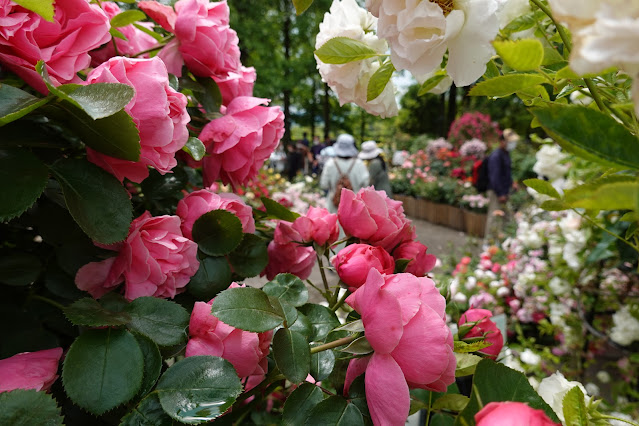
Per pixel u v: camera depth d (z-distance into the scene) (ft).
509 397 1.36
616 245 4.33
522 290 8.83
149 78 1.84
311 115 65.46
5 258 1.88
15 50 1.77
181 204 2.36
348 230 2.40
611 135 1.03
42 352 1.63
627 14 0.70
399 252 2.39
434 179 28.07
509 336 9.18
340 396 1.70
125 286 2.04
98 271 2.01
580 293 6.92
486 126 39.86
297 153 36.94
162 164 1.91
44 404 1.29
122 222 1.82
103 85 1.58
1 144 1.72
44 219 2.01
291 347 1.69
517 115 46.19
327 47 2.08
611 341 6.08
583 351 7.28
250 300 1.72
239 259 2.57
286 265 2.80
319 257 2.59
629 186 0.70
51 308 2.06
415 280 1.61
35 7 1.64
